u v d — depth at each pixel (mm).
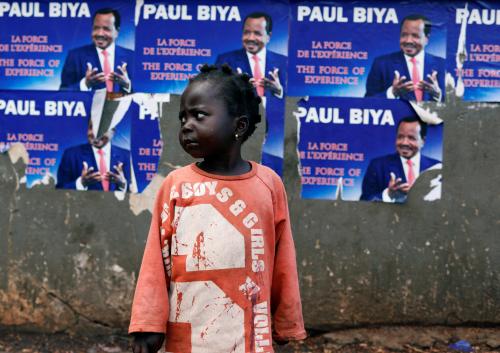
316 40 3883
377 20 3859
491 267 3912
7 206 4059
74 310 4066
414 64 3859
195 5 3906
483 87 3846
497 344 3828
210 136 1930
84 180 4012
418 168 3889
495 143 3869
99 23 3947
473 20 3830
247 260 1945
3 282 4082
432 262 3926
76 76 3982
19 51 3990
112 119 3975
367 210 3926
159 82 3945
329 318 3979
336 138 3908
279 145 3916
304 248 3955
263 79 3902
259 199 2004
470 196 3895
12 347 3908
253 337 1934
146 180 3988
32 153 4020
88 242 4035
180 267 1954
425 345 3840
